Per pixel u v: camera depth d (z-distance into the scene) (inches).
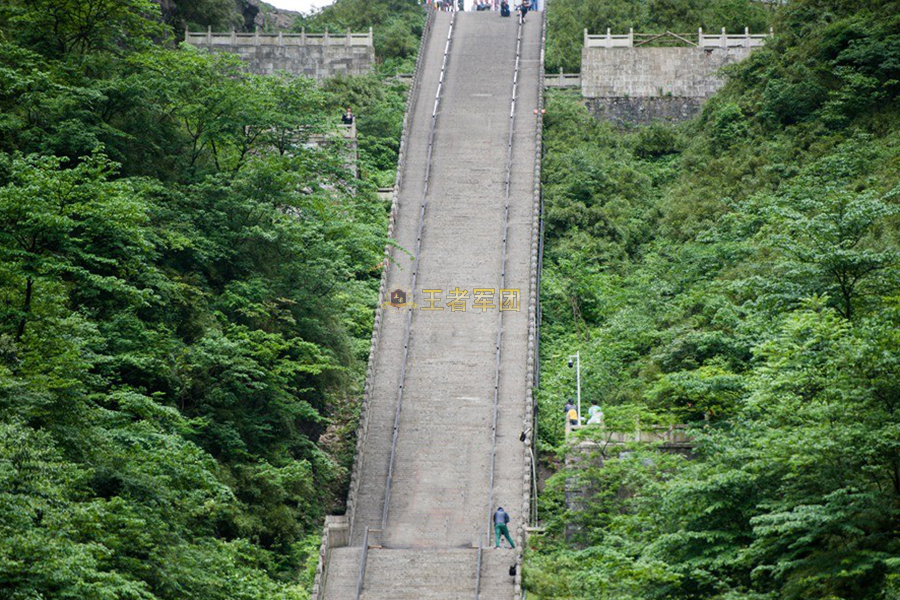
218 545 2298.2
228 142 3270.2
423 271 3489.2
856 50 4259.4
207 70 3225.9
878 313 2135.8
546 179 4293.8
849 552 1815.9
